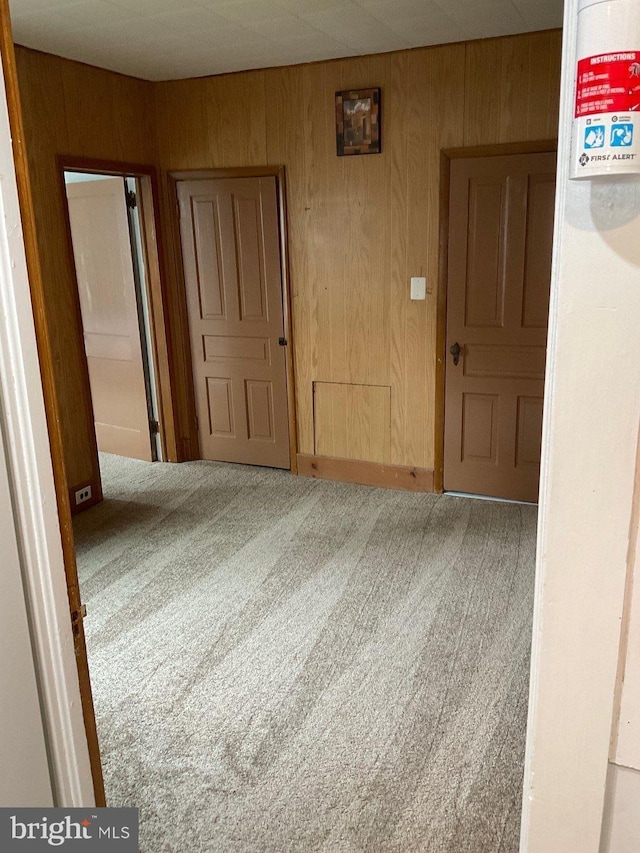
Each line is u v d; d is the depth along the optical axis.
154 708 2.33
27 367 0.97
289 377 4.49
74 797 1.13
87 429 4.12
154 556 3.50
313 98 3.97
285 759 2.08
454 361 4.01
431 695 2.37
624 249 0.76
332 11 3.06
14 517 0.98
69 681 1.09
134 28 3.26
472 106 3.64
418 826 1.84
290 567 3.34
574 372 0.82
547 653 0.93
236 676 2.50
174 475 4.70
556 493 0.87
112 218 4.56
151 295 4.64
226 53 3.72
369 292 4.13
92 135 3.98
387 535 3.68
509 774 2.00
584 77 0.70
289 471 4.73
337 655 2.61
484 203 3.73
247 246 4.40
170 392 4.80
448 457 4.19
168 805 1.92
